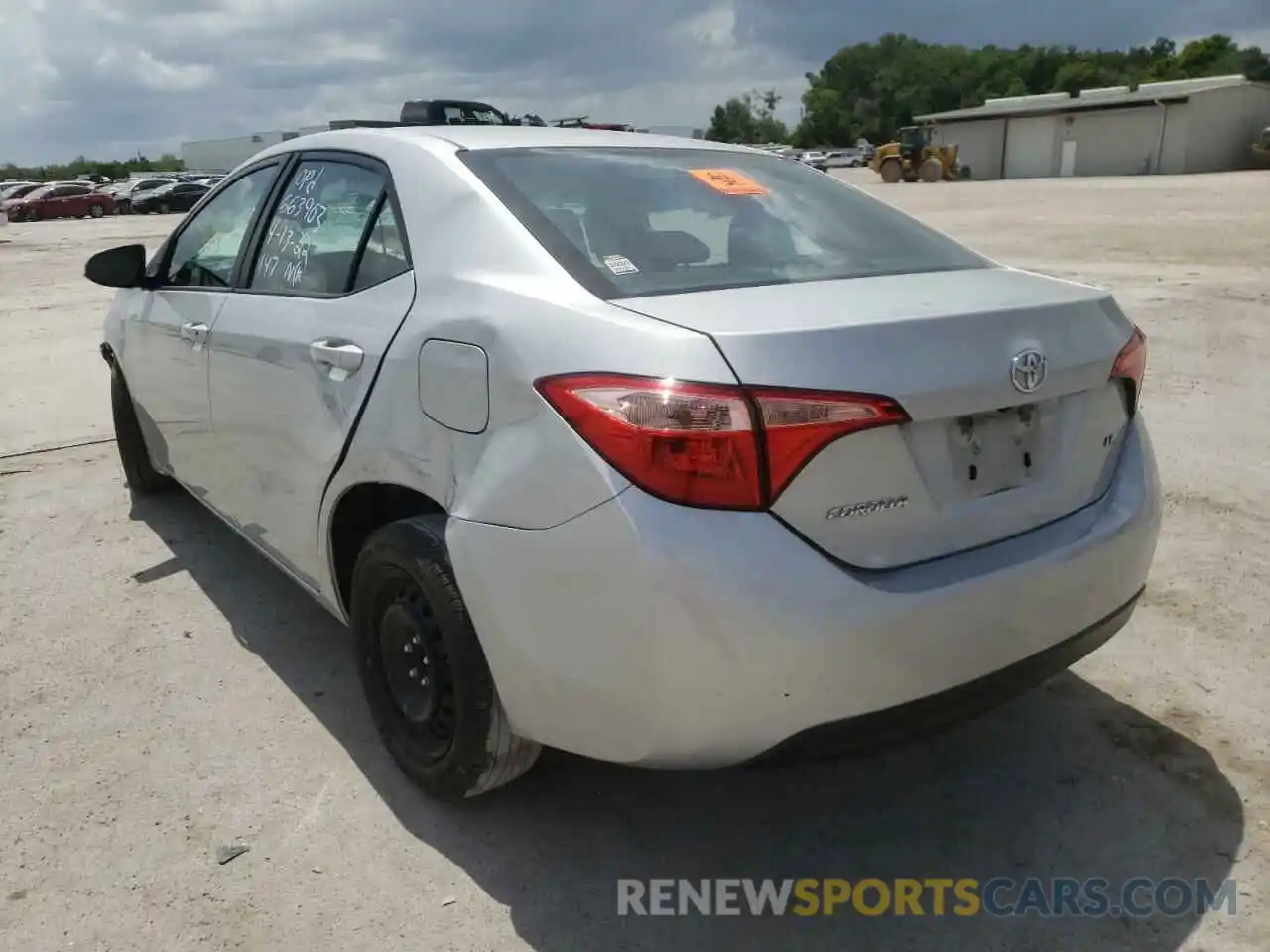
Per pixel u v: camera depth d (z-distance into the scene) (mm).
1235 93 45250
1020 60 110312
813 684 2062
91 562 4438
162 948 2326
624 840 2660
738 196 2975
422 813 2766
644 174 2963
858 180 48656
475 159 2824
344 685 3414
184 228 4242
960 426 2230
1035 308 2361
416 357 2535
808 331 2080
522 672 2293
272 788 2877
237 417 3443
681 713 2080
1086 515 2477
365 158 3111
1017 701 3217
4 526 4883
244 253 3609
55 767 2990
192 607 3998
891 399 2086
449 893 2480
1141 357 2652
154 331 4156
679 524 2020
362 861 2592
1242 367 7219
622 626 2078
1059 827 2672
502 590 2270
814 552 2061
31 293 14406
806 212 3008
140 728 3178
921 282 2561
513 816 2752
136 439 4980
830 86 116562
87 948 2330
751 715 2070
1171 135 45688
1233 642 3514
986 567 2229
